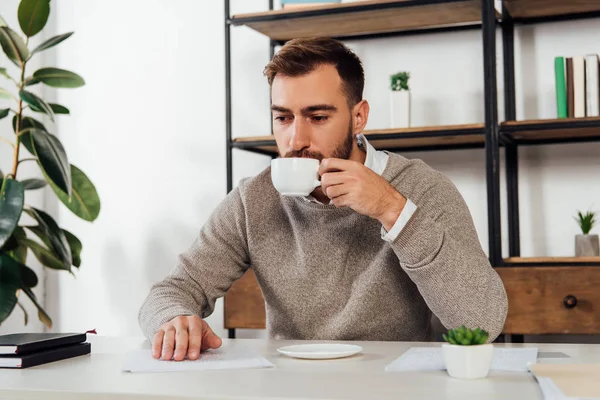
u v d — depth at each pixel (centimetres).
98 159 307
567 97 223
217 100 291
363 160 164
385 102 266
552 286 210
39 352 110
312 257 155
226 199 169
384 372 97
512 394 81
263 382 90
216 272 161
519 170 251
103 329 305
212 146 291
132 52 303
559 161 247
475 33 257
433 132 227
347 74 151
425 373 96
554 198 247
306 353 110
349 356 113
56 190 271
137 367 104
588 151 244
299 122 147
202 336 121
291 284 156
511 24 248
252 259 161
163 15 299
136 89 302
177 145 296
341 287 153
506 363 101
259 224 161
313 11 240
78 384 91
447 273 125
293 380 92
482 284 128
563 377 84
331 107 147
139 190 301
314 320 155
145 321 136
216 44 291
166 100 298
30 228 270
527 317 212
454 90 259
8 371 103
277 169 126
